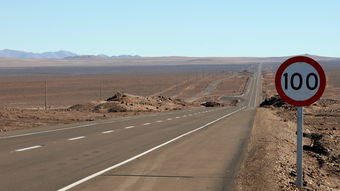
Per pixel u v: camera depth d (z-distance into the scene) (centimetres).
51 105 7469
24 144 1719
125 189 972
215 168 1254
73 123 2873
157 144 1792
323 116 4841
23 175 1109
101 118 3522
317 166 1747
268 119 3716
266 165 1329
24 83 14712
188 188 995
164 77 19075
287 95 901
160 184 1030
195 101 9588
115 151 1564
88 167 1236
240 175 1156
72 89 12181
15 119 3086
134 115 4009
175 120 3309
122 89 12431
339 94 10506
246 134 2303
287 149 1902
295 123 3844
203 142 1900
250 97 10556
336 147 2330
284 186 1063
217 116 3959
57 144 1734
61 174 1128
